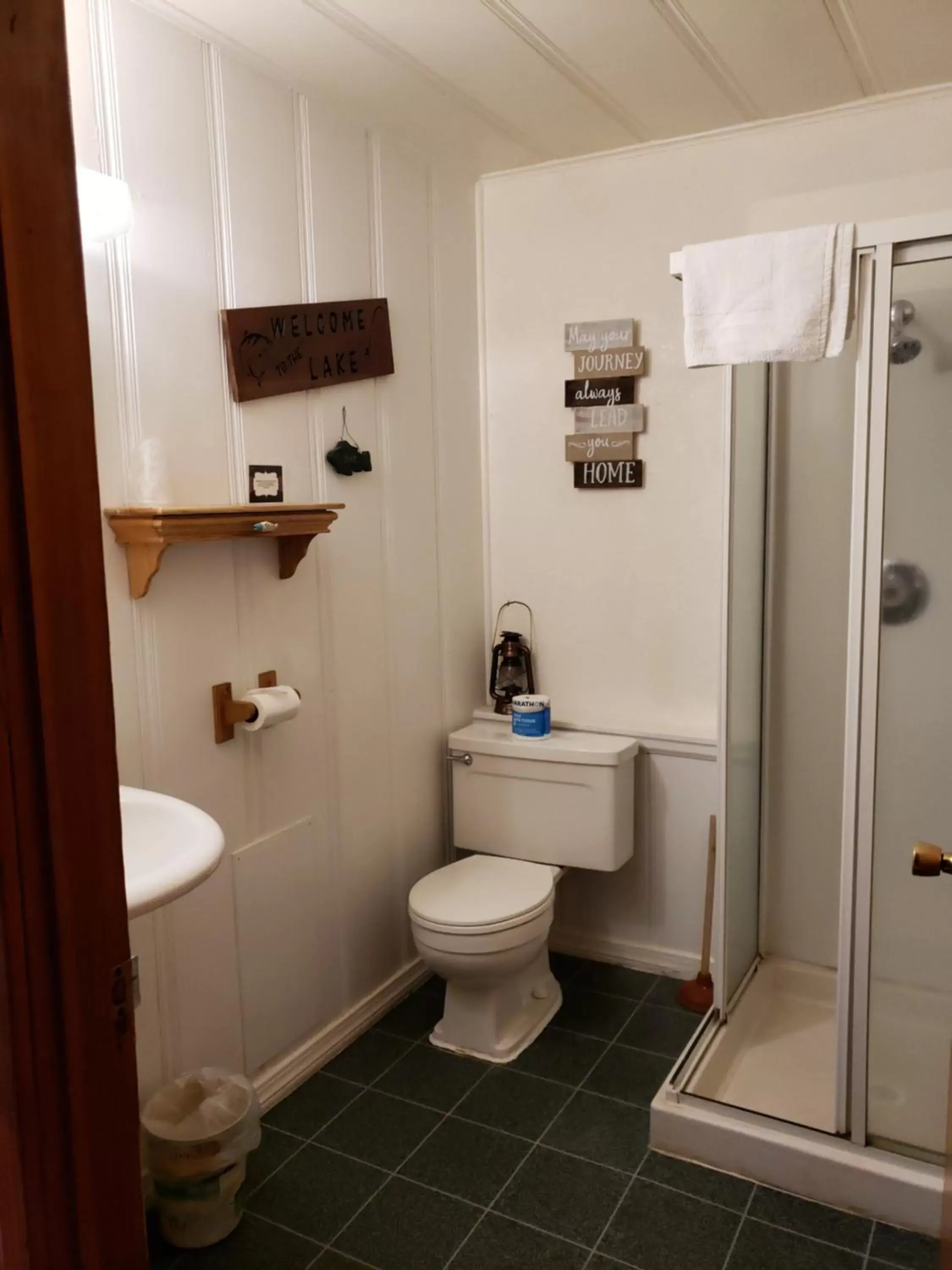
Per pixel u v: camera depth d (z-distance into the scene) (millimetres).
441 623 2795
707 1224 1849
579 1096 2250
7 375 645
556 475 2844
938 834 1758
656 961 2824
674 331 2633
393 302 2504
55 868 699
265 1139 2115
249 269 2061
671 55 2074
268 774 2188
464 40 1986
